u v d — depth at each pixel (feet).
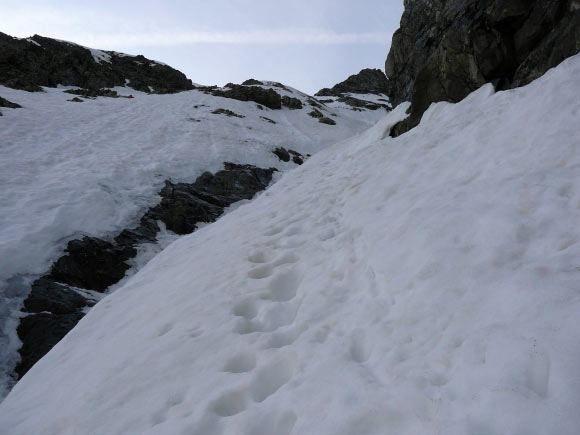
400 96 60.49
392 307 14.25
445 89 37.40
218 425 11.77
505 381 8.54
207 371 14.39
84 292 35.42
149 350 16.80
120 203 49.14
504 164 19.34
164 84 164.35
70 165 57.41
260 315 17.53
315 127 127.34
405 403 9.70
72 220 42.16
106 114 91.40
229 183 65.10
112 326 22.24
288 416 11.24
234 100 133.08
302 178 45.60
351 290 16.93
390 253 17.42
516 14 30.78
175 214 51.16
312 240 23.54
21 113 78.89
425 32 51.80
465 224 15.99
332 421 10.12
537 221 14.05
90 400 14.76
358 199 26.61
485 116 26.35
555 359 8.36
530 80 28.94
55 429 13.98
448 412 8.82
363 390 10.79
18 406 17.34
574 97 20.38
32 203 43.62
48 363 21.15
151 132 80.74
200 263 26.66
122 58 168.55
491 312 11.10
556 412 7.43
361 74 265.13
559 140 18.28
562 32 27.30
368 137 48.03
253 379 13.19
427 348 11.40
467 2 37.35
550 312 9.69
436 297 13.07
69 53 143.64
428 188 22.15
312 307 16.44
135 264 41.78
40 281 34.45
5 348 28.76
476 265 13.44
